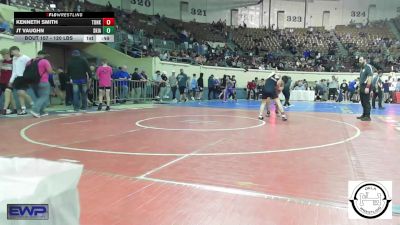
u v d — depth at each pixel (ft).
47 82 34.35
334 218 9.63
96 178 13.19
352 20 130.93
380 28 124.67
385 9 128.88
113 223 9.13
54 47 61.57
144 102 60.59
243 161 16.43
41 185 3.29
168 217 9.59
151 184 12.57
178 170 14.55
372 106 57.72
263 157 17.39
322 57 108.37
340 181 13.25
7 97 35.37
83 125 28.84
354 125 32.42
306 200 11.07
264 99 35.96
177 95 70.33
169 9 116.88
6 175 3.44
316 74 98.27
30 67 33.60
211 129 27.61
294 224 9.19
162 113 41.45
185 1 119.24
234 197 11.30
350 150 19.53
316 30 125.39
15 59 34.06
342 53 113.39
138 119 34.12
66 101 48.34
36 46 44.93
